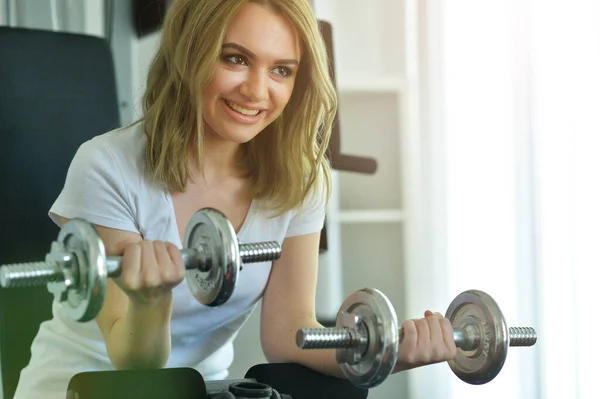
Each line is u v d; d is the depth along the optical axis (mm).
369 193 2271
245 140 1053
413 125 2305
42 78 1347
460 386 2094
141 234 1100
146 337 908
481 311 941
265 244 847
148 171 1082
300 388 1053
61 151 1349
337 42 2314
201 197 1130
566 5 2115
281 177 1144
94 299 735
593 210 2086
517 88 2176
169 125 1071
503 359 920
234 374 1878
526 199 2154
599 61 2082
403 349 896
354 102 2324
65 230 766
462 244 2238
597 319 2070
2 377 1320
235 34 998
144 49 1734
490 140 2221
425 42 2301
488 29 2225
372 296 845
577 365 2070
